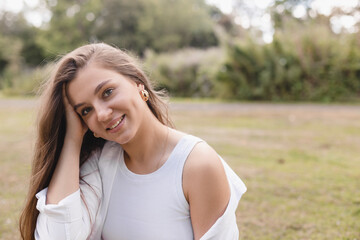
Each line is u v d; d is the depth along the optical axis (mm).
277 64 11812
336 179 3611
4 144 5641
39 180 1346
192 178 1205
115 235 1336
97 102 1203
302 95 11672
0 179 3791
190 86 14852
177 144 1269
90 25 28516
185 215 1242
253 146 5176
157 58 15570
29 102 12797
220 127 6840
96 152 1452
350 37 11398
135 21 28250
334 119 7449
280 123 7168
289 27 12672
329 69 11375
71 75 1230
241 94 12516
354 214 2771
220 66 12984
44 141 1337
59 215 1226
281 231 2557
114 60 1263
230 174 1368
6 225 2707
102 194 1375
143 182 1271
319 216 2770
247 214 2855
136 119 1225
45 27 27688
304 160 4383
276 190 3357
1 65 24578
